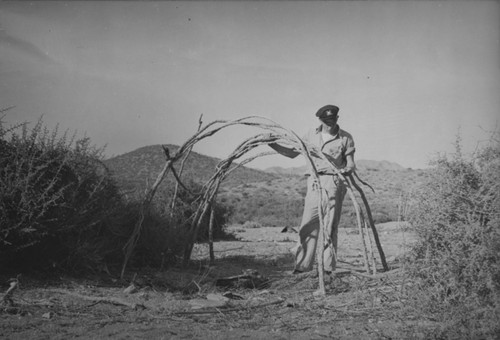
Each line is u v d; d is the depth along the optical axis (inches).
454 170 194.7
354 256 411.2
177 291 262.8
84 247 272.2
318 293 251.3
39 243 263.4
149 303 229.9
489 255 174.2
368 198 1391.5
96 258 280.8
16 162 255.6
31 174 250.1
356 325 193.8
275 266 357.7
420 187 201.8
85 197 283.1
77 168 280.2
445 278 183.2
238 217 1075.3
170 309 220.5
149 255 320.8
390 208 1160.8
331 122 304.8
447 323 171.2
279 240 585.3
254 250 450.9
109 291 251.8
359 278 271.4
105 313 211.3
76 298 231.1
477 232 178.9
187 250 329.1
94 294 242.2
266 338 175.2
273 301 239.5
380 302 223.0
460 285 178.1
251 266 351.9
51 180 265.7
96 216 285.1
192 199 476.4
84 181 282.0
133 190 333.4
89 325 190.4
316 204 296.5
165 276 293.9
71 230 278.8
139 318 204.4
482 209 182.7
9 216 254.2
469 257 177.8
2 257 257.6
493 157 190.7
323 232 257.9
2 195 247.0
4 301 212.4
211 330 187.8
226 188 2030.0
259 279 282.8
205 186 340.5
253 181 2290.8
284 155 304.0
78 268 278.5
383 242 526.9
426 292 189.2
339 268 327.6
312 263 299.6
